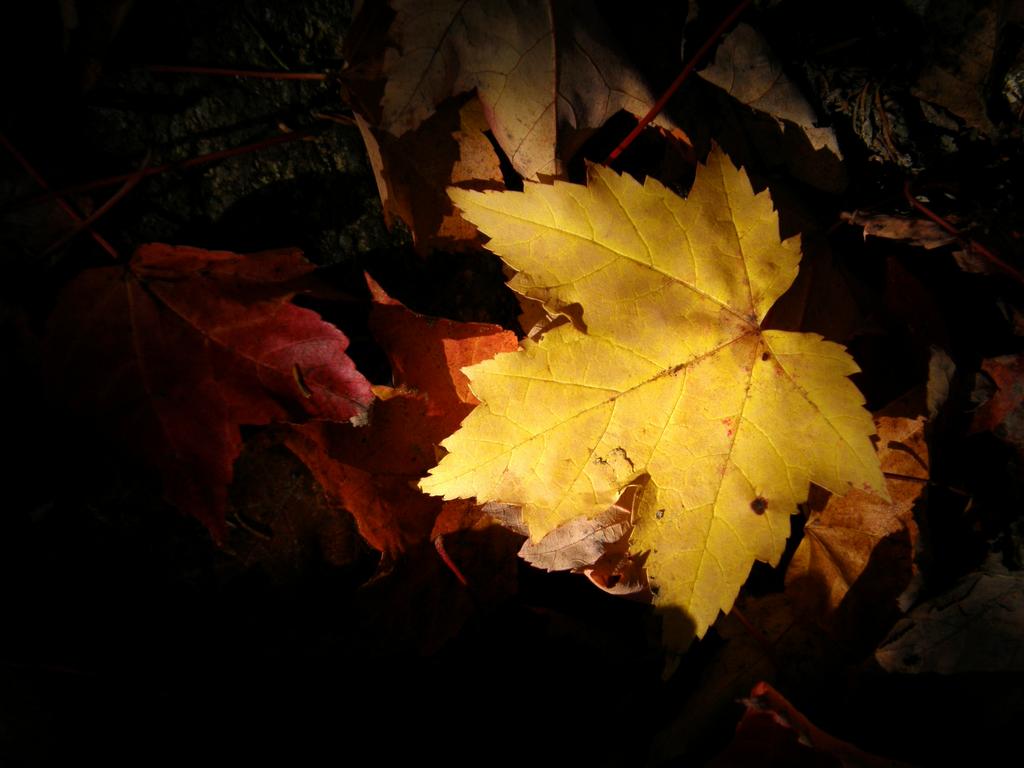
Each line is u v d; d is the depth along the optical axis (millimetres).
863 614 214
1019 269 218
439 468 181
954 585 214
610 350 185
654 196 184
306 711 214
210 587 210
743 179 188
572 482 187
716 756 204
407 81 189
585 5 197
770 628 218
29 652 201
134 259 186
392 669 216
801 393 190
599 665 221
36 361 191
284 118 205
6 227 188
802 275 215
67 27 187
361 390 187
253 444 207
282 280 188
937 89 227
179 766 208
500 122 195
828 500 215
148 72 198
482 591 210
